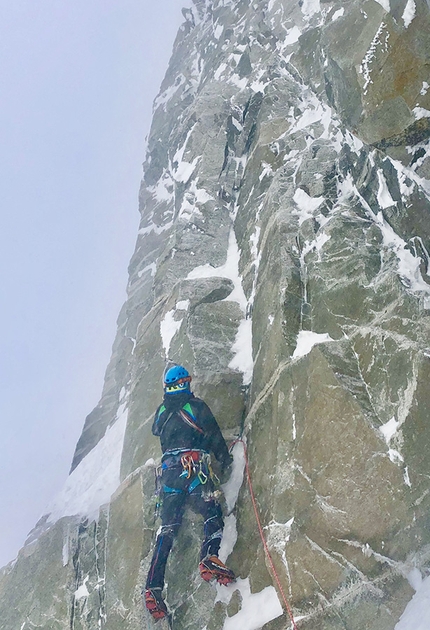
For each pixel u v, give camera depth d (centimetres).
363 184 489
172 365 539
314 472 382
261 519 401
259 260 543
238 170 690
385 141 444
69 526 539
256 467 428
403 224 444
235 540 416
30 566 532
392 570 344
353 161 511
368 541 353
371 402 386
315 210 506
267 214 552
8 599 524
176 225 680
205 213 662
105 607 451
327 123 590
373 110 443
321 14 725
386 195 461
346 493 367
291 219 510
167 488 417
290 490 386
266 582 379
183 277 621
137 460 538
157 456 511
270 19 881
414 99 425
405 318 397
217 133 756
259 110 699
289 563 365
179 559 430
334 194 514
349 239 463
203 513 409
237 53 870
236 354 509
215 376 492
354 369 404
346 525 361
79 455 801
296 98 664
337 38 492
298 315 452
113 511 515
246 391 482
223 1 1188
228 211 662
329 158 543
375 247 452
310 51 671
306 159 554
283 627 348
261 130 660
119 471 578
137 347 642
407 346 384
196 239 647
